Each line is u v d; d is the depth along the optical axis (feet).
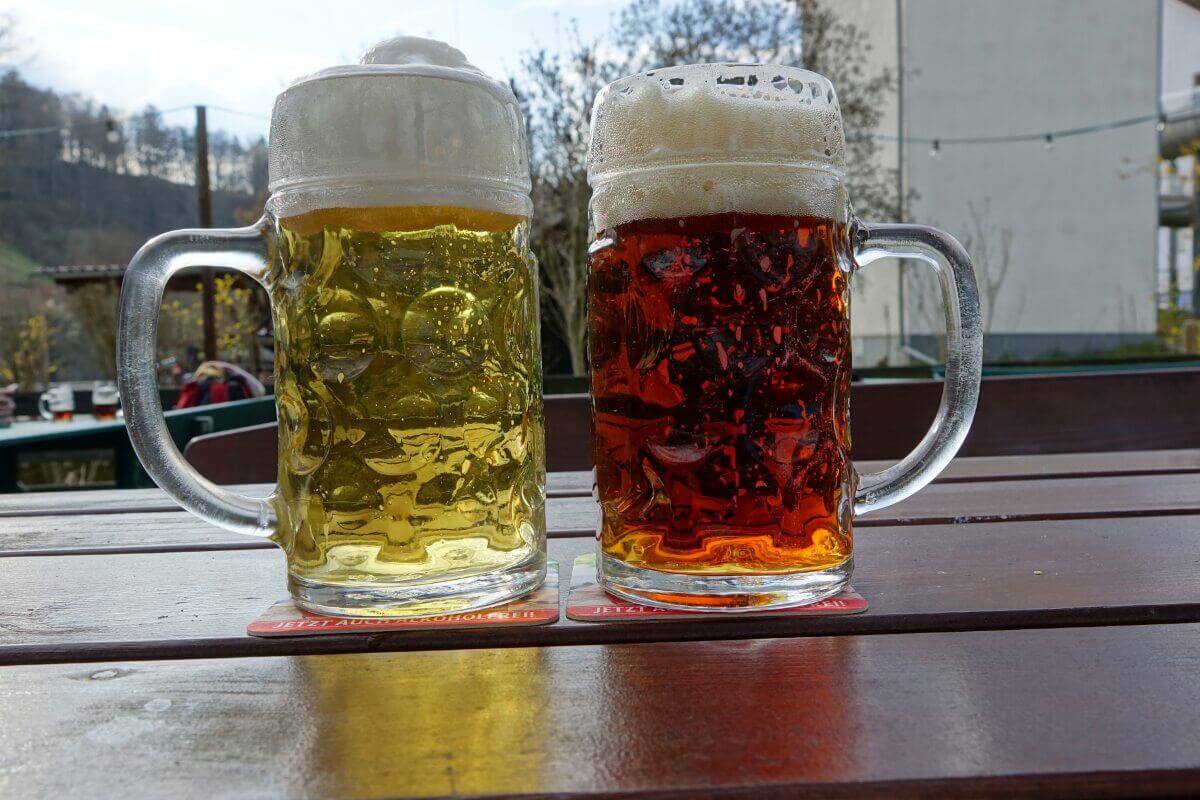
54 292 26.07
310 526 2.10
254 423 10.11
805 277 2.10
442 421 2.05
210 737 1.45
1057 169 36.99
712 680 1.65
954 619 1.99
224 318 25.29
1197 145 36.70
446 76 2.09
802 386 2.09
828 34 31.17
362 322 2.03
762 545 2.05
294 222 2.09
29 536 3.27
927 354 33.83
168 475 2.15
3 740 1.46
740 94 2.09
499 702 1.57
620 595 2.21
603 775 1.28
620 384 2.17
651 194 2.09
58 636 1.99
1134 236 37.45
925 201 36.60
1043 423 6.24
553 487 4.35
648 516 2.12
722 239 2.05
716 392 2.05
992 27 36.11
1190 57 39.63
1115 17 36.55
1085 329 37.45
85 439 13.28
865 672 1.68
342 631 1.97
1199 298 37.32
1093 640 1.85
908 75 35.76
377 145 2.02
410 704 1.57
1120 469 4.28
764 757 1.33
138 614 2.17
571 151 23.43
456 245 2.07
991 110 36.50
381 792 1.25
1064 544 2.73
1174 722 1.43
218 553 2.92
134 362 2.16
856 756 1.33
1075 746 1.35
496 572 2.14
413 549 2.05
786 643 1.87
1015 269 37.37
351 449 2.05
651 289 2.09
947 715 1.47
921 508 3.43
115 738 1.46
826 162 2.16
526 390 2.23
